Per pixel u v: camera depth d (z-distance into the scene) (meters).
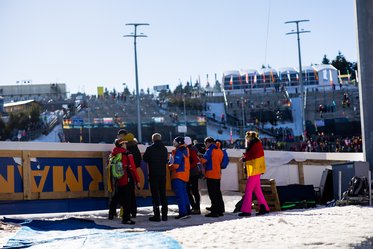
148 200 15.16
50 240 9.33
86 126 71.69
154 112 87.00
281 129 76.75
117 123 73.94
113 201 12.95
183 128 70.44
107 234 9.84
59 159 13.82
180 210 13.31
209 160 13.66
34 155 13.49
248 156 13.72
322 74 99.94
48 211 13.56
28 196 13.31
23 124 75.38
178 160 13.31
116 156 12.33
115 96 95.31
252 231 9.75
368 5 17.69
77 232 10.34
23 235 10.13
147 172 15.21
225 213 14.54
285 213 13.33
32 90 112.44
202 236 9.30
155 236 9.34
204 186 17.05
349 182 15.77
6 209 13.05
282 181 18.19
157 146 13.02
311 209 14.73
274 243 8.32
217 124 81.75
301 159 18.62
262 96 93.56
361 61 17.80
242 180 17.19
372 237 8.75
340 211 13.15
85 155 14.20
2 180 13.05
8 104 92.69
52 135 73.00
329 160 19.20
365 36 17.70
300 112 86.12
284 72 100.75
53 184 13.68
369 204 14.68
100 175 14.38
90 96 95.94
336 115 82.69
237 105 89.56
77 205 13.97
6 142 13.16
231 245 8.29
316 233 9.28
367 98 17.62
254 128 77.50
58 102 95.81
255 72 101.81
